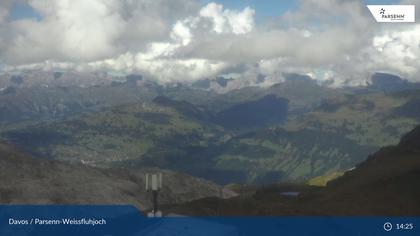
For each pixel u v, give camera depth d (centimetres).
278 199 11925
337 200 10306
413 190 10325
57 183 9125
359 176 13762
